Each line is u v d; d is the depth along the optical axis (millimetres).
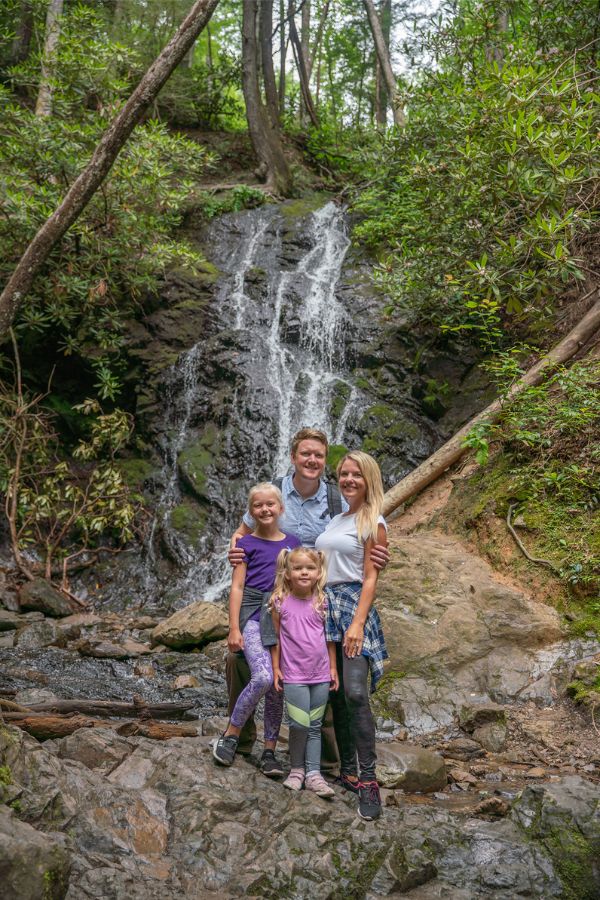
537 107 7730
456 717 5328
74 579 9797
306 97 18359
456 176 8211
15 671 6211
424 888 3246
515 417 7520
